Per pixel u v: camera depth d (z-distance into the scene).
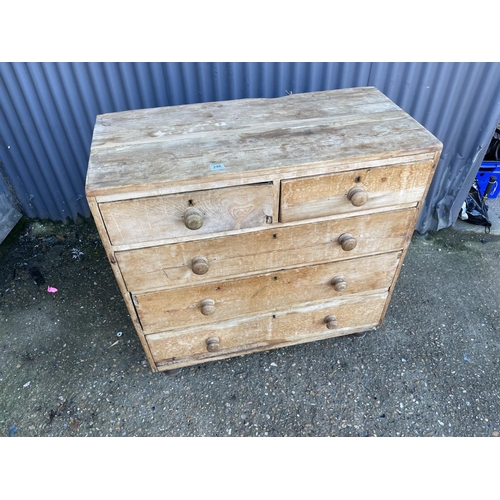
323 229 1.52
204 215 1.36
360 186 1.42
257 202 1.38
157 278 1.51
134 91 2.23
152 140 1.47
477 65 2.12
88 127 2.37
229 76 2.17
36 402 1.91
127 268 1.45
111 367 2.04
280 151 1.38
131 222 1.33
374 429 1.81
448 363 2.03
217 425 1.83
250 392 1.94
